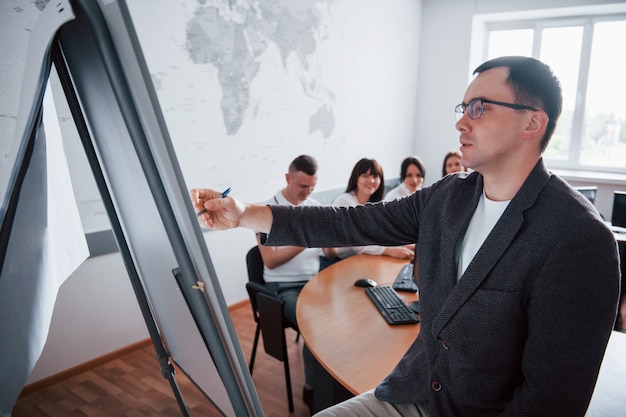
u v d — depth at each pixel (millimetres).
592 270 739
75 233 884
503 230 825
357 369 1320
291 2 3604
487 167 860
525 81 795
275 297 2018
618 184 4535
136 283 904
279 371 2555
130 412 2209
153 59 2721
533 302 783
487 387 872
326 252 2762
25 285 684
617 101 4879
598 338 753
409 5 5176
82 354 2592
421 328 993
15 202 600
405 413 1037
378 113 4957
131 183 647
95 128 667
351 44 4359
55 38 577
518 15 5012
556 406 776
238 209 957
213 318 619
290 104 3752
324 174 4273
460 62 5266
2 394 662
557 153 5324
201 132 3062
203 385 862
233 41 3182
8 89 2059
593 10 4668
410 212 1104
